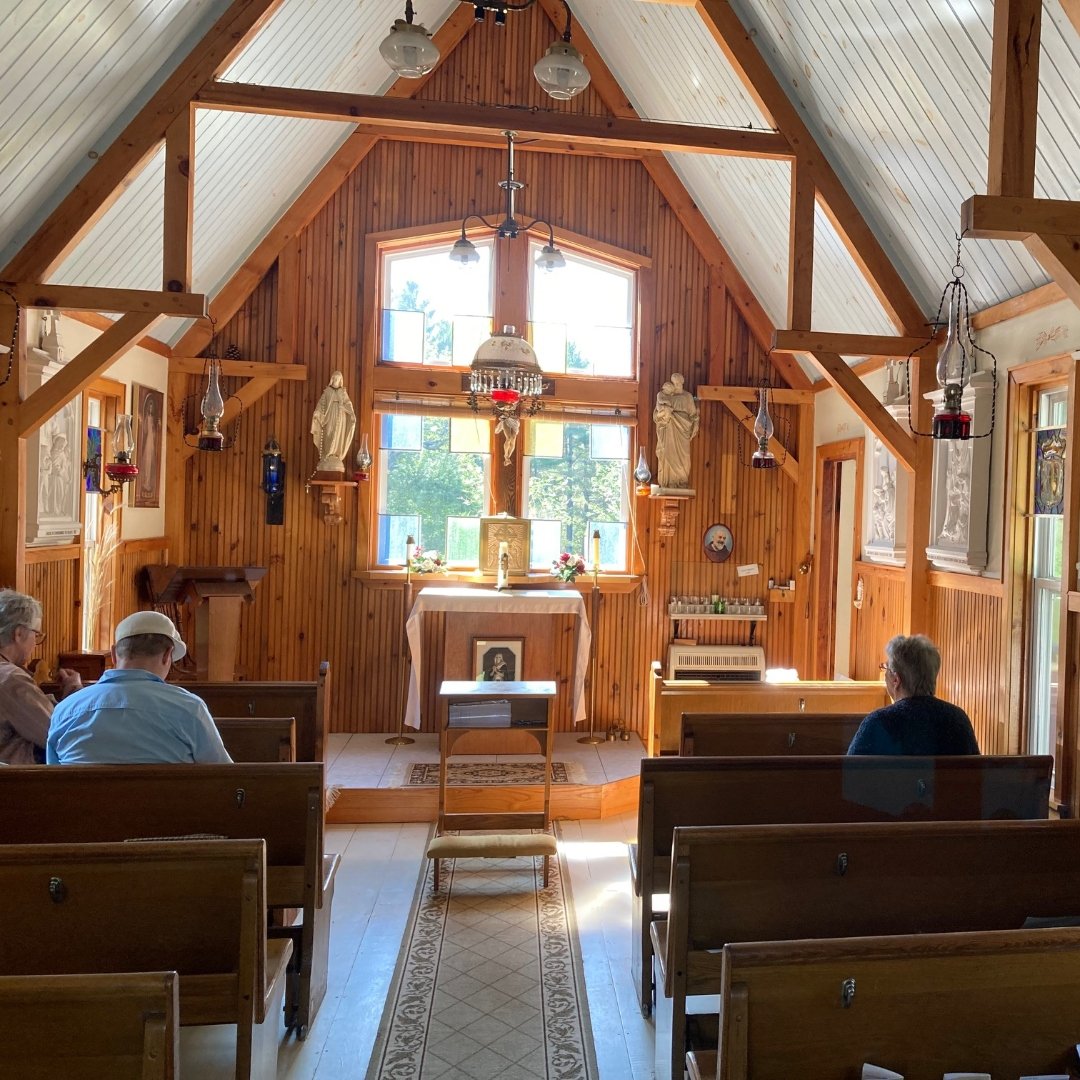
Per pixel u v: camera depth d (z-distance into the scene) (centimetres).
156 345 640
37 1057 150
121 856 213
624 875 468
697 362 746
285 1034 306
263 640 704
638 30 614
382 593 714
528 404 693
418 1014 324
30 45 353
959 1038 171
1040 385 454
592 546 745
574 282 740
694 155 666
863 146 484
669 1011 279
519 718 476
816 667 738
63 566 502
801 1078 166
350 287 705
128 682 291
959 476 504
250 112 456
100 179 443
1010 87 318
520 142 711
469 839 444
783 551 753
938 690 538
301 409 704
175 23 431
